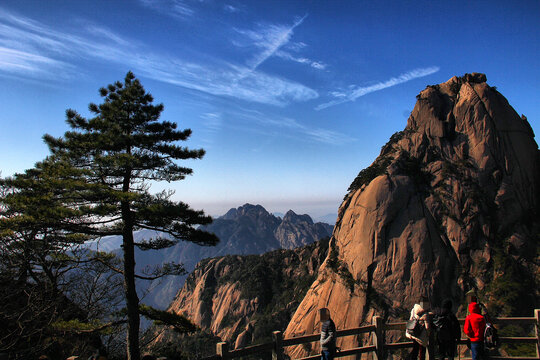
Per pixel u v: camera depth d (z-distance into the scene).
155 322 21.56
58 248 20.17
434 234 74.56
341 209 91.31
